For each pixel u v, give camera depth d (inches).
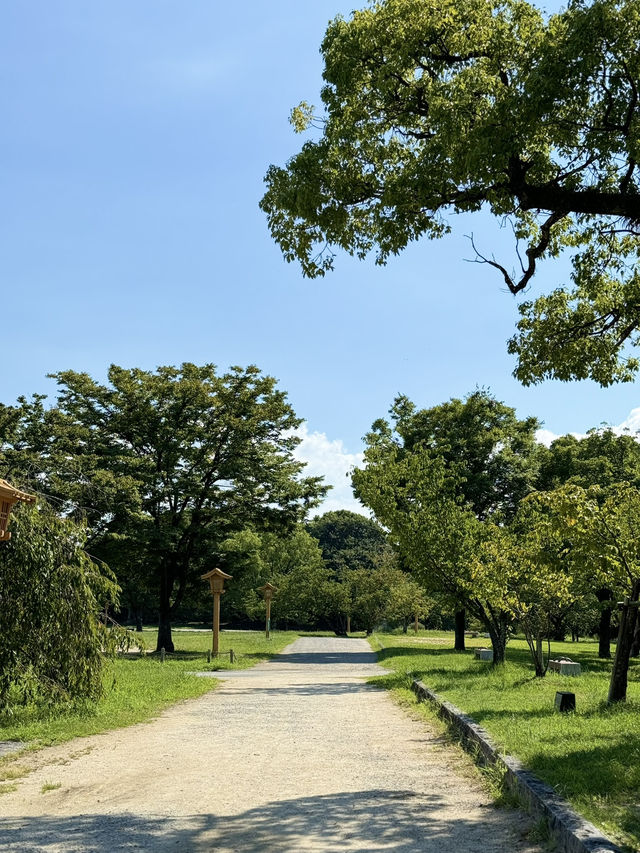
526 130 319.6
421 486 877.2
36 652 458.6
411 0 355.9
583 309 489.4
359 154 391.9
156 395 1262.3
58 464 1032.2
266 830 219.6
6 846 208.4
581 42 305.6
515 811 236.2
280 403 1321.4
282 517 1316.4
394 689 669.9
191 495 1252.5
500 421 1510.8
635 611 468.4
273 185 398.9
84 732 412.5
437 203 366.6
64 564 490.9
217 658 1115.3
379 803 250.7
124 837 215.8
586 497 474.3
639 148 332.2
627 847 180.5
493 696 512.4
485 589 722.2
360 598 2301.9
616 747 297.0
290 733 417.1
